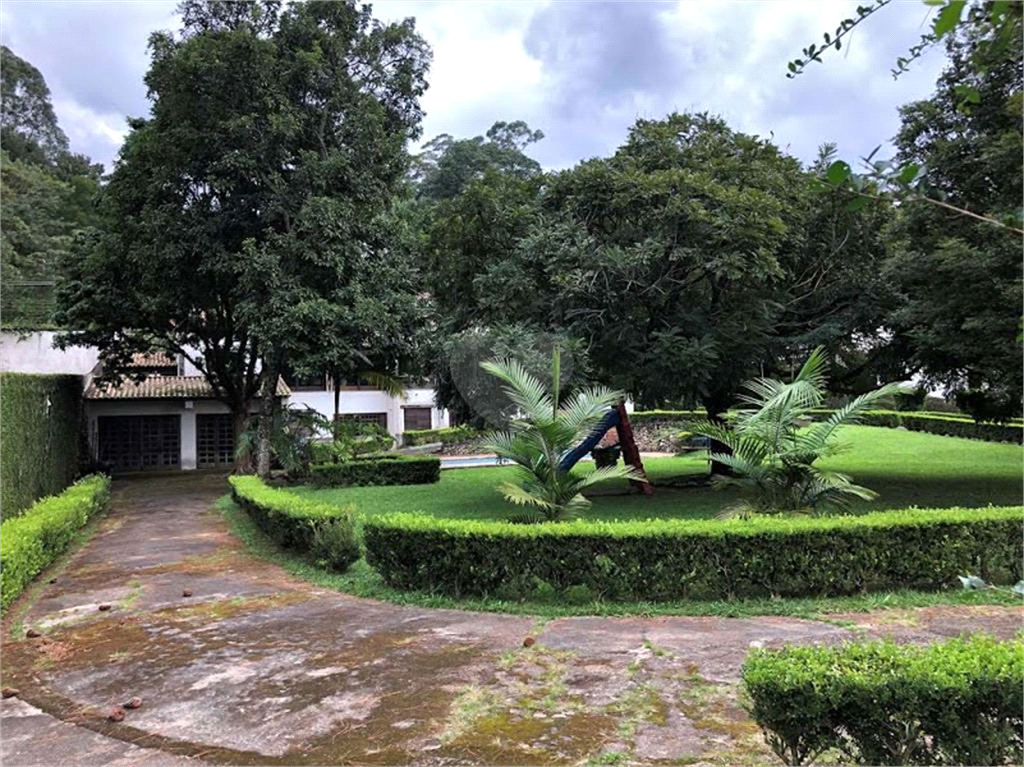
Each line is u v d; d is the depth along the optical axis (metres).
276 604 5.80
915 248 8.62
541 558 5.57
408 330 14.60
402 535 5.93
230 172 13.51
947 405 23.64
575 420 7.50
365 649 4.50
